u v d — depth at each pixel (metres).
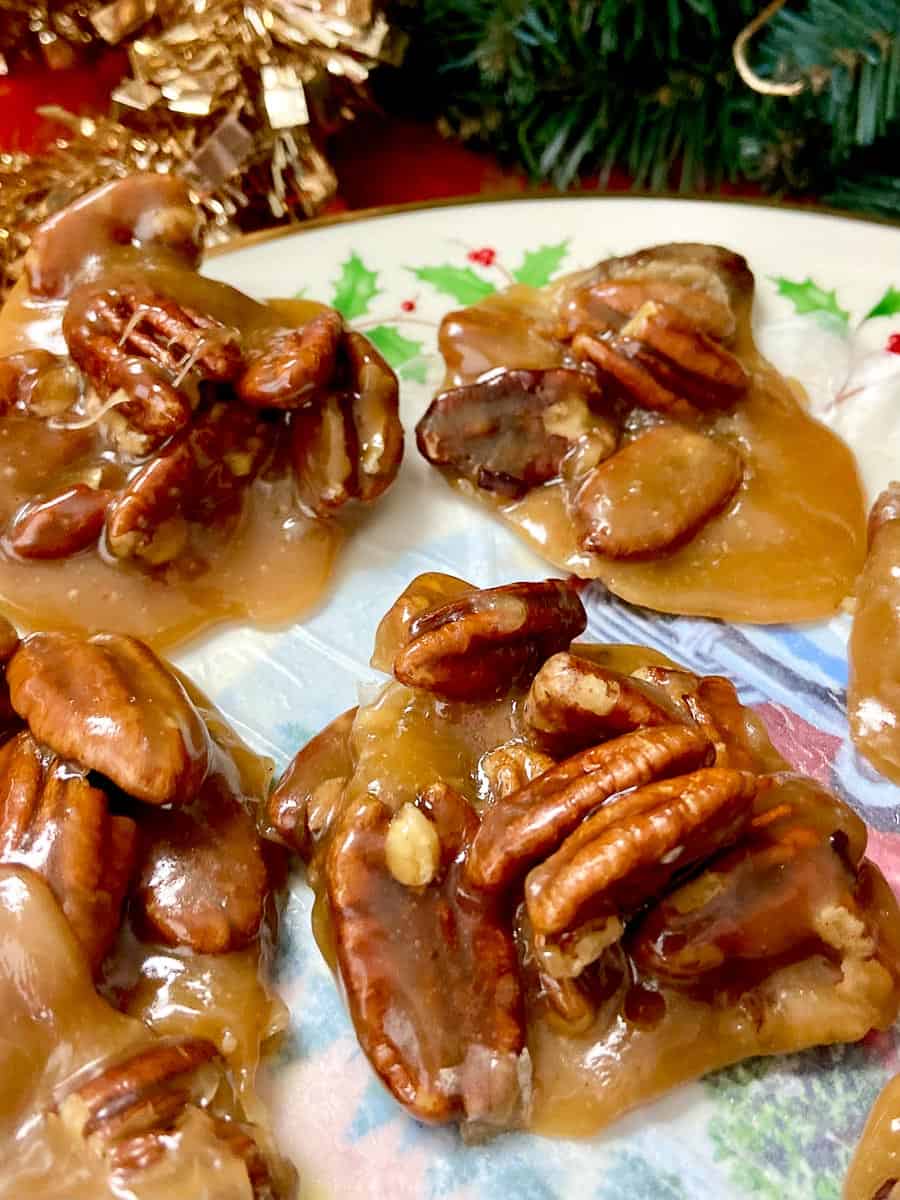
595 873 0.11
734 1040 0.12
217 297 0.16
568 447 0.16
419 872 0.12
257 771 0.14
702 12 0.18
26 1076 0.11
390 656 0.14
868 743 0.14
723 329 0.17
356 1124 0.12
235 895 0.13
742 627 0.16
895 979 0.12
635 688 0.13
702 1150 0.12
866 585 0.15
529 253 0.19
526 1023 0.12
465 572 0.16
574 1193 0.12
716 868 0.12
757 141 0.20
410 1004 0.12
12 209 0.19
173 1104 0.11
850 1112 0.12
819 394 0.17
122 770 0.12
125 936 0.12
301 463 0.16
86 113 0.20
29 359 0.16
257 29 0.18
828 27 0.18
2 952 0.11
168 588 0.15
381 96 0.23
